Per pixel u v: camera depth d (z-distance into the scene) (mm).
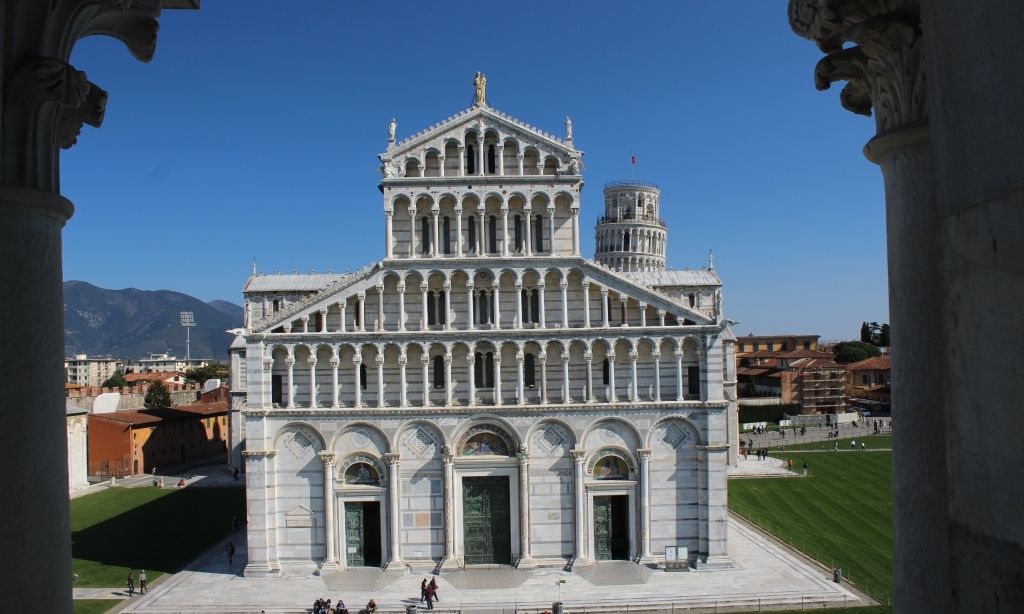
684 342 61656
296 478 59969
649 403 60094
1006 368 7059
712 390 60219
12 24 9406
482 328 61312
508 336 60656
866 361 199125
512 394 61500
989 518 7402
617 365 61562
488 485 60844
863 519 76250
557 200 62375
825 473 103250
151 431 119188
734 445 109625
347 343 60500
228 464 122188
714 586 54875
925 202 10523
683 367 61469
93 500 92625
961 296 7773
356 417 59938
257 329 59938
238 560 64062
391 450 59844
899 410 10859
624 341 61406
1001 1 6840
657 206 167500
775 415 170000
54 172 9867
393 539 59562
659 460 60438
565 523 60375
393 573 59094
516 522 60281
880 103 11508
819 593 52812
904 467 10742
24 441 9047
